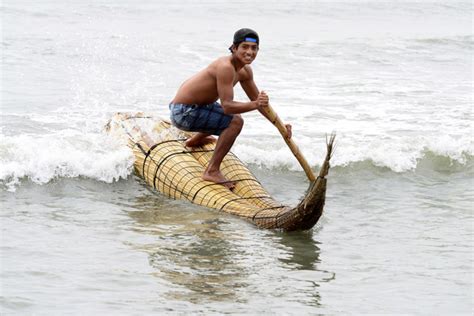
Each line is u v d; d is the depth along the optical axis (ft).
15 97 77.05
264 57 105.50
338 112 75.61
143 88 84.28
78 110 72.59
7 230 44.47
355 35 129.70
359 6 167.43
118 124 59.72
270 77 92.58
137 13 140.87
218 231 45.70
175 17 139.95
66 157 55.06
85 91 81.35
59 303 34.81
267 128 68.80
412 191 55.77
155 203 50.96
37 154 55.01
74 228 45.50
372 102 80.79
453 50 119.65
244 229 46.26
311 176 48.91
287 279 38.75
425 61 110.11
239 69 49.24
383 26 144.87
